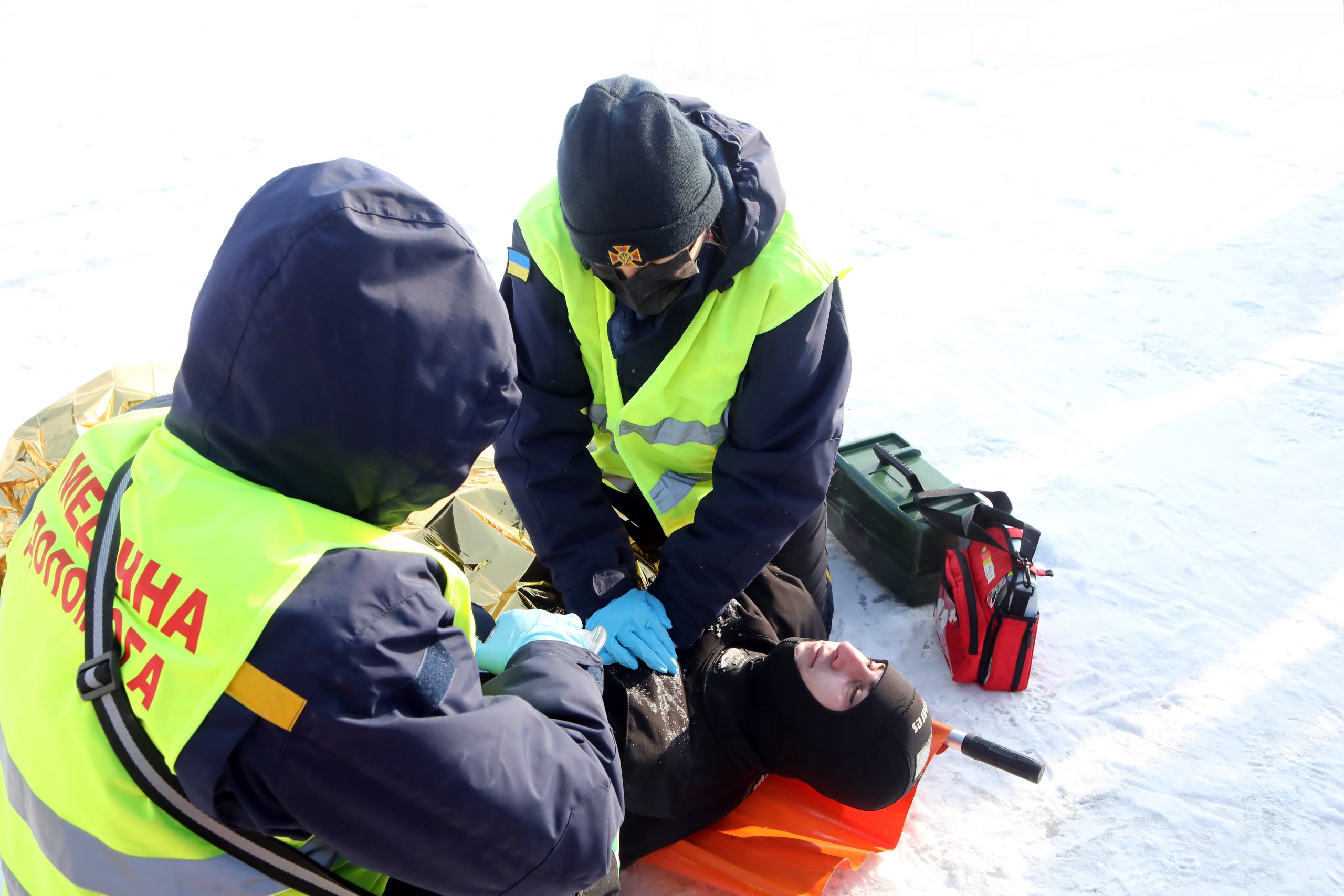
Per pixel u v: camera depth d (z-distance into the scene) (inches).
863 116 236.8
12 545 47.6
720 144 70.0
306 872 41.4
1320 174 197.5
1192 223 183.6
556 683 49.2
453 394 40.1
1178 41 271.7
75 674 39.4
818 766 80.4
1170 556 113.3
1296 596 107.2
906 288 169.6
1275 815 86.3
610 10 300.5
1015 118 231.8
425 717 39.0
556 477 83.4
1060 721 95.5
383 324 37.9
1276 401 137.1
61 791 39.3
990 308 162.7
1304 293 159.9
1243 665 99.9
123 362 154.8
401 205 40.0
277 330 37.2
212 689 36.1
